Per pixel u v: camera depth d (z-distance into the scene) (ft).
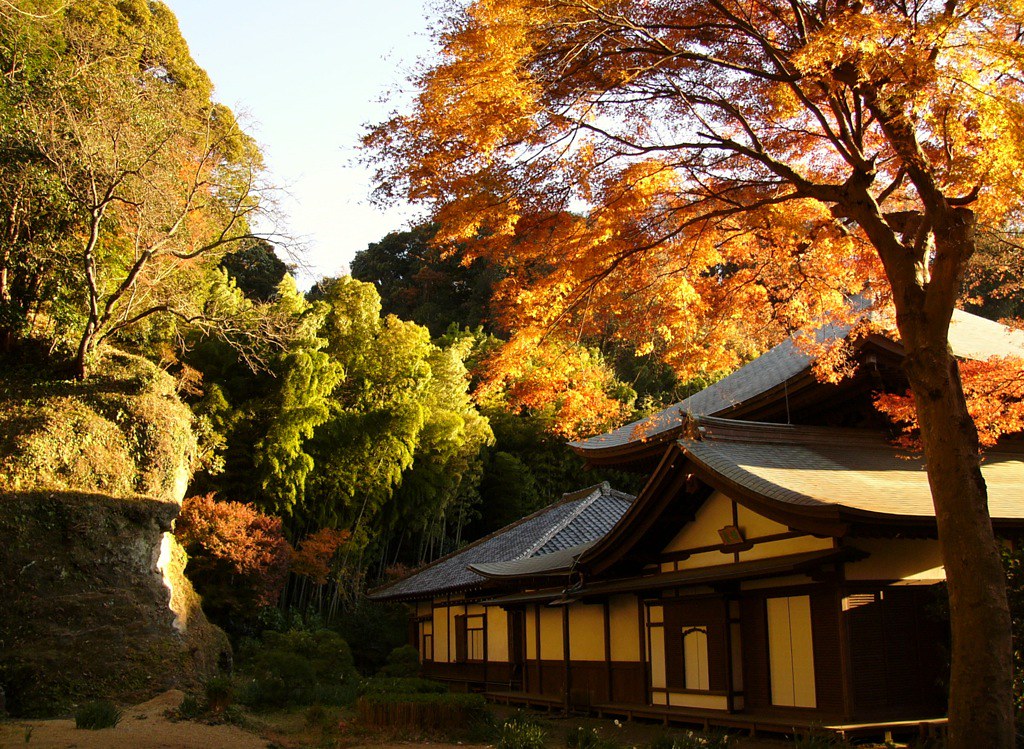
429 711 38.73
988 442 36.55
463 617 71.87
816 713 33.96
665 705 43.06
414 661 73.26
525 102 27.02
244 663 70.64
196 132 77.25
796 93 29.76
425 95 27.63
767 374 53.67
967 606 22.66
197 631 60.64
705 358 34.65
